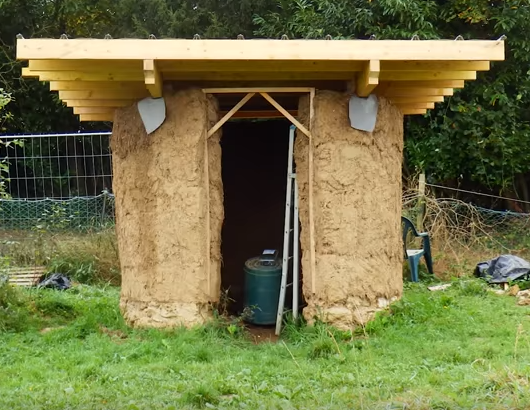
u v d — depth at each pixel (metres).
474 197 18.62
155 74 7.64
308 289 8.40
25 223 13.75
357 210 8.33
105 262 13.00
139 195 8.47
